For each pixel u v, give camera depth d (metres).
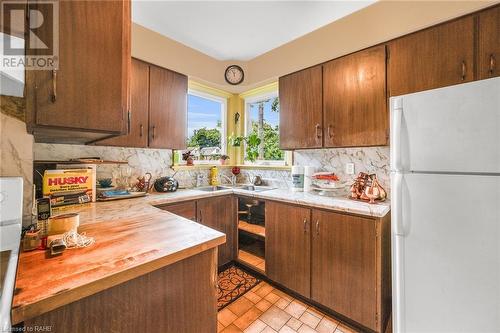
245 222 2.46
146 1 1.66
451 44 1.34
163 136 2.09
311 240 1.68
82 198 1.50
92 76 0.88
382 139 1.60
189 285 0.80
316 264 1.65
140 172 2.16
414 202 1.13
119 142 1.79
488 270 0.94
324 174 2.02
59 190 1.43
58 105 0.80
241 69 2.69
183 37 2.16
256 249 2.46
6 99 0.94
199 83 2.60
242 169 2.97
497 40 1.21
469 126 0.98
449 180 1.04
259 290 1.91
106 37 0.91
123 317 0.64
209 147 2.89
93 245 0.77
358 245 1.44
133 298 0.66
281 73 2.32
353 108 1.74
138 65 1.91
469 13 1.31
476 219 0.97
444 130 1.04
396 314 1.21
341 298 1.52
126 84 0.97
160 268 0.72
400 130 1.18
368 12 1.70
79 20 0.84
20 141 0.98
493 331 0.94
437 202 1.07
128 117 0.98
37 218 0.83
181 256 0.74
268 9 1.76
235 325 1.51
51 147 1.65
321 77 1.94
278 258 1.89
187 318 0.79
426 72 1.43
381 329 1.38
